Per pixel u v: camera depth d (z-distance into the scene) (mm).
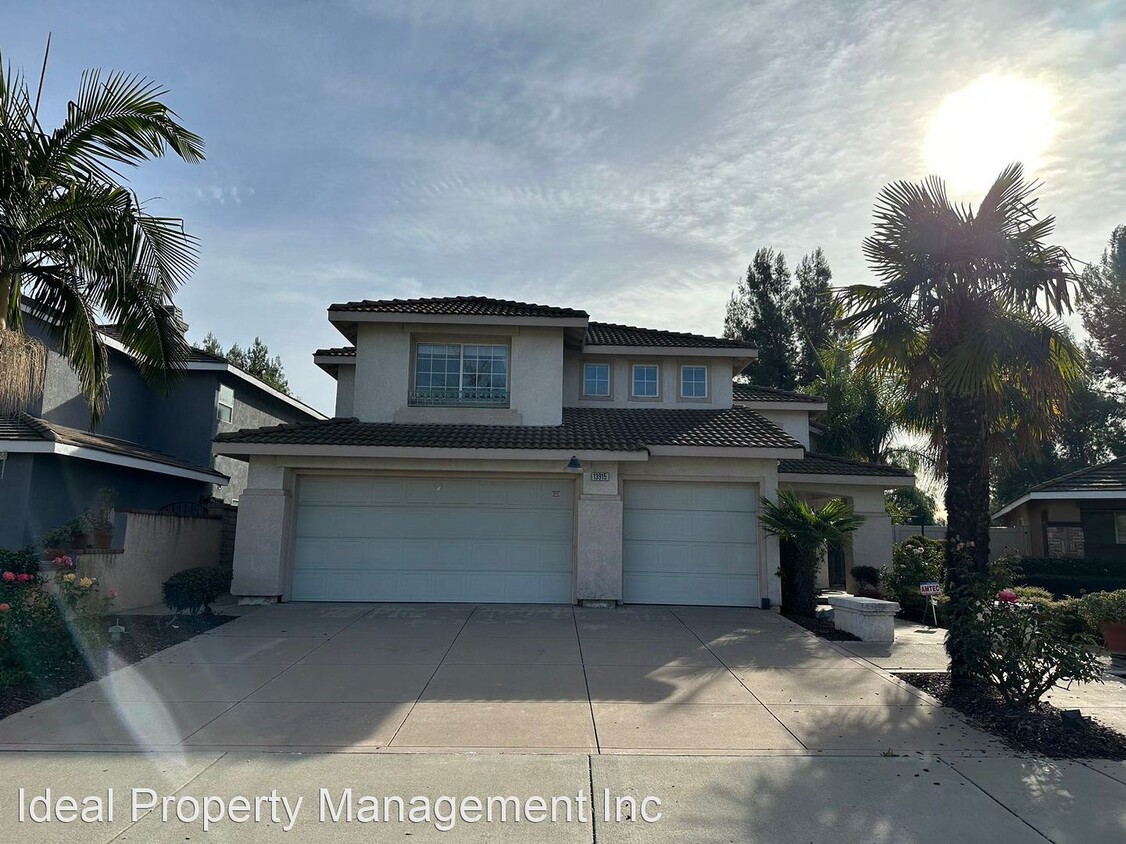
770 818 5133
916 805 5340
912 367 10312
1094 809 5297
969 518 8992
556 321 15086
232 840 4793
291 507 13625
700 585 13859
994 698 7738
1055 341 9797
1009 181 9086
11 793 5477
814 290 41344
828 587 20359
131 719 7156
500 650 9977
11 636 8398
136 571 13117
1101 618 10820
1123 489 18422
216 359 18469
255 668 9008
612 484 13578
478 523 13805
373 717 7242
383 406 15180
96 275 10703
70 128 10383
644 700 7867
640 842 4789
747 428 14914
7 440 13164
